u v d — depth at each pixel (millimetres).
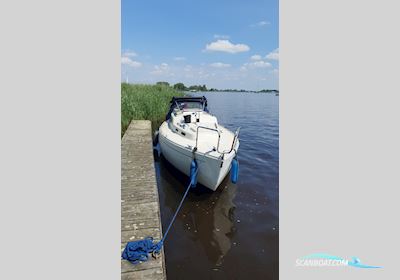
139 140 8281
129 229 3547
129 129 9883
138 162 6199
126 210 4016
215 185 5234
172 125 7027
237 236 4273
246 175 6793
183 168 5988
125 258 2988
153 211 4008
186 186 6148
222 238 4219
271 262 3691
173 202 5371
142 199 4363
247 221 4699
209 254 3848
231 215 4891
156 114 13367
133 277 2730
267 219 4770
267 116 18453
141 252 3021
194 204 5289
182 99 8062
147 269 2848
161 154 7930
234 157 5426
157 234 3455
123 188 4773
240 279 3395
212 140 5809
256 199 5508
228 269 3564
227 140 6043
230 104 29891
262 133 12188
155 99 14445
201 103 8078
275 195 5695
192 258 3764
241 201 5414
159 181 6414
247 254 3854
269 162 7855
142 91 16500
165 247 3988
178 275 3449
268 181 6430
